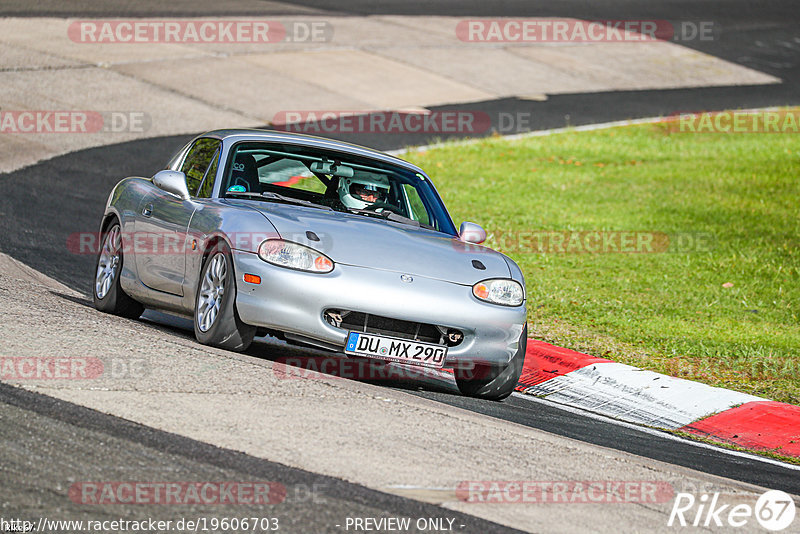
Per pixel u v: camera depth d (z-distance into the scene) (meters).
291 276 24.33
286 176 29.08
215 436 18.05
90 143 63.44
